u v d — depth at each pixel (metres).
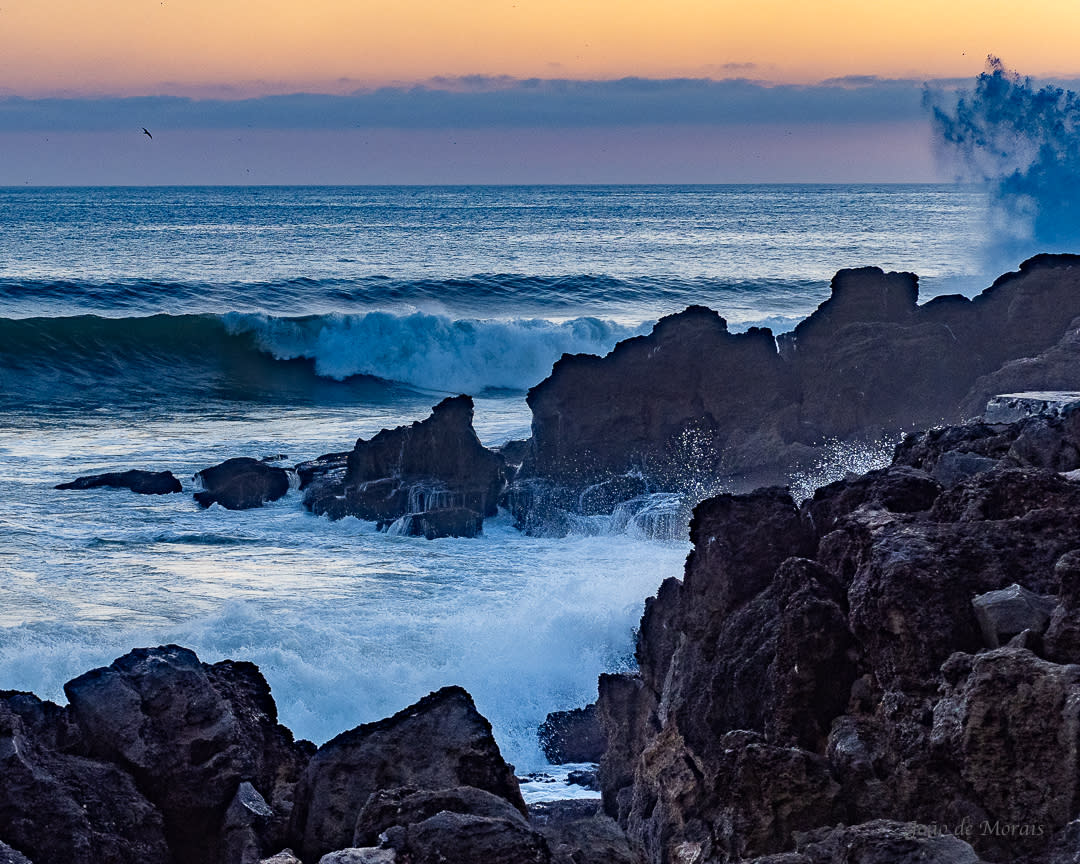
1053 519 15.01
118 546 37.62
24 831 12.22
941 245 173.00
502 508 41.03
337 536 39.09
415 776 13.32
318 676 26.70
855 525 16.02
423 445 41.59
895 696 13.31
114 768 13.37
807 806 12.58
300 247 169.25
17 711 13.77
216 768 13.76
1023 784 11.71
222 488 42.81
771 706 14.72
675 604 20.19
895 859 10.47
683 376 41.25
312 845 12.98
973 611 13.75
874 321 41.69
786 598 15.64
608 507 39.84
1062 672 11.81
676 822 15.31
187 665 14.38
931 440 21.55
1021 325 40.97
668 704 18.23
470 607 31.33
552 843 12.30
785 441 40.03
